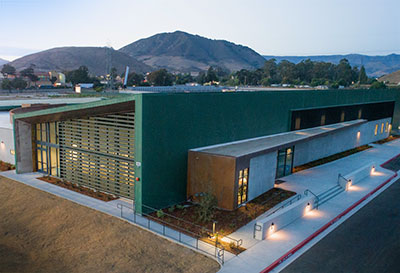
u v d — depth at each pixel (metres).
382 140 46.75
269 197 21.34
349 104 38.94
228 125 23.48
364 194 23.09
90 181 22.69
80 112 20.72
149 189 18.50
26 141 26.22
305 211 19.17
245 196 20.22
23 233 17.48
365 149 39.66
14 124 25.44
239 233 16.36
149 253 14.61
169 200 19.83
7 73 176.50
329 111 35.56
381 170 29.83
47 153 25.53
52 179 24.75
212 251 14.57
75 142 23.22
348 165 30.81
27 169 26.58
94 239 16.19
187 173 20.56
